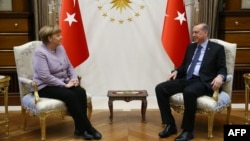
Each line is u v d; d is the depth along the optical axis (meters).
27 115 3.94
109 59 4.62
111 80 4.68
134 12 4.50
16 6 4.05
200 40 3.38
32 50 3.46
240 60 4.23
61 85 3.20
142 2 4.48
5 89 3.19
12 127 3.57
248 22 4.16
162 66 4.64
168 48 4.18
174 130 3.32
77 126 3.20
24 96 3.40
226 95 3.35
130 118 3.88
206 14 4.29
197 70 3.40
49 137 3.27
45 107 3.06
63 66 3.33
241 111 4.11
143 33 4.55
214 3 4.24
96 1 4.45
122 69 4.66
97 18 4.50
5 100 3.22
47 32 3.16
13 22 4.06
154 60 4.63
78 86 3.32
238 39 4.20
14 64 4.15
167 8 4.17
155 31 4.55
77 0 4.15
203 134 3.32
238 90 4.37
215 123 3.66
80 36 4.16
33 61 3.34
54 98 3.18
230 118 3.82
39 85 3.21
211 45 3.38
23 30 4.09
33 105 3.14
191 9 4.50
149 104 4.43
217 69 3.33
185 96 3.11
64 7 4.08
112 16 4.51
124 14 4.51
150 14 4.51
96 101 4.52
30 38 4.20
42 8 4.19
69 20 4.09
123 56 4.62
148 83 4.70
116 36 4.56
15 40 4.11
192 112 3.12
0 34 4.08
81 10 4.45
